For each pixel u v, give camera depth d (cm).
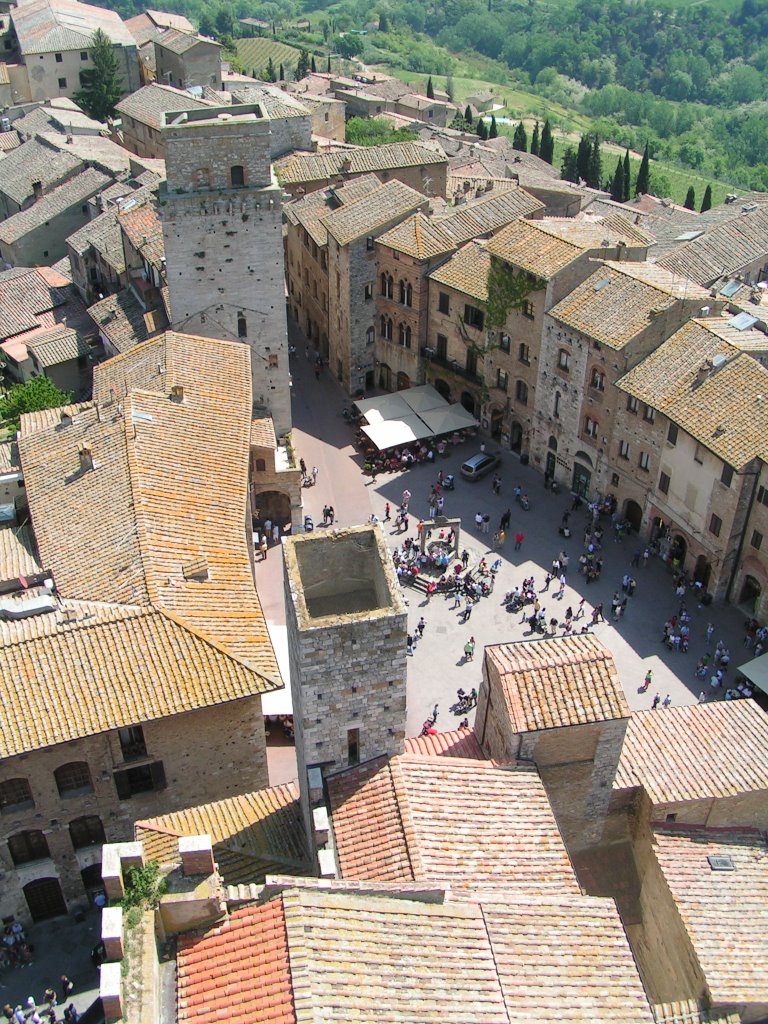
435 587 7312
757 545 6744
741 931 4003
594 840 4497
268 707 5716
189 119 7731
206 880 3123
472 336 9044
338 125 16325
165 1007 2922
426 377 9700
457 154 15488
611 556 7694
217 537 5475
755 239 9862
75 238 10306
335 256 9600
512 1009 3019
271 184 7656
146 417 6128
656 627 6969
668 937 4162
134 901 3062
